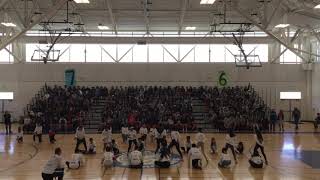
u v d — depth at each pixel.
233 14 30.72
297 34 34.25
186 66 40.12
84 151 21.52
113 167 17.92
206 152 22.08
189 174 16.42
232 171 17.05
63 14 30.73
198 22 34.09
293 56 40.38
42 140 27.14
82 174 16.41
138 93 36.88
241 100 35.50
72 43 38.41
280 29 34.53
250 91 37.94
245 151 22.45
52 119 31.55
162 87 39.56
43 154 21.42
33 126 31.62
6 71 39.62
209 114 34.06
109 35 39.38
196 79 40.12
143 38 38.22
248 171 17.06
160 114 31.36
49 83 39.69
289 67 40.44
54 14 28.86
